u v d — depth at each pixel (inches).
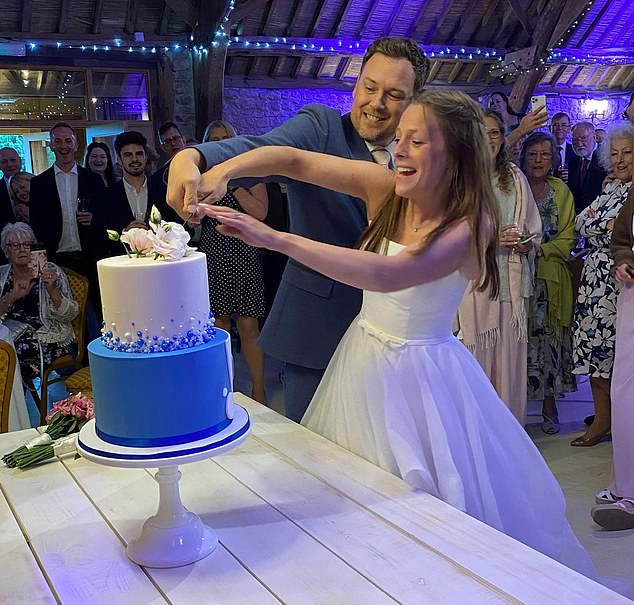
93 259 162.2
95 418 46.9
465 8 309.0
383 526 49.5
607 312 127.8
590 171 183.6
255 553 47.3
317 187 71.9
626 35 349.1
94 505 56.2
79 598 43.6
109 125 275.0
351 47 297.3
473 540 46.9
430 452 60.2
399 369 60.9
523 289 124.5
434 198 57.1
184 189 55.0
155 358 43.1
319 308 75.0
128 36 267.9
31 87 264.7
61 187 175.6
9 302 129.3
